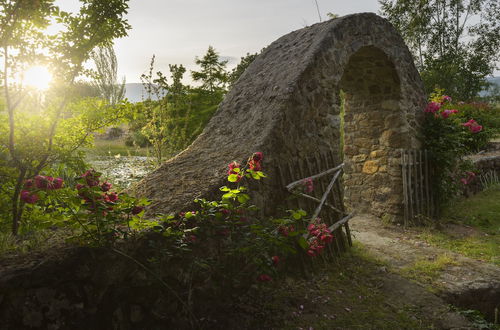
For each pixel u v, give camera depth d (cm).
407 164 572
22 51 228
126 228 258
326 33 437
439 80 1675
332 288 358
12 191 253
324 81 425
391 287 370
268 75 450
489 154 940
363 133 621
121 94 1110
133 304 244
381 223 585
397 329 300
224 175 321
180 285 267
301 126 396
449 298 354
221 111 451
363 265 417
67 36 248
